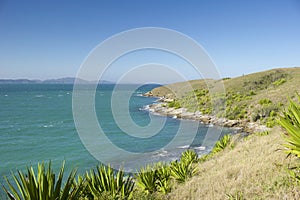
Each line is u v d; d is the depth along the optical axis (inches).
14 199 137.6
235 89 2265.0
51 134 1551.4
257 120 1323.8
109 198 199.6
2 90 7721.5
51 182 143.9
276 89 1841.8
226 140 561.6
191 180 300.5
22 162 971.9
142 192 252.5
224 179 245.1
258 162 263.6
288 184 176.2
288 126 172.1
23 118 2276.1
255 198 176.2
